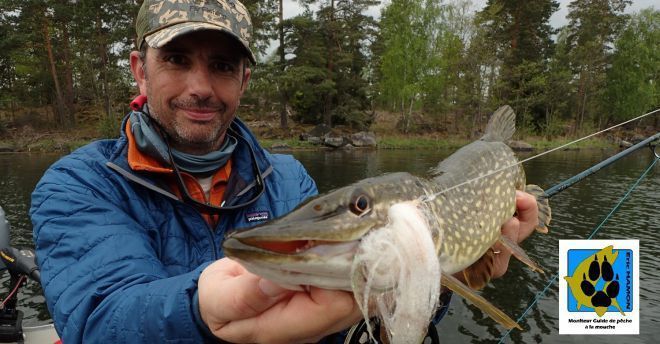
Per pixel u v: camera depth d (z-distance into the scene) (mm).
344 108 10305
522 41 12383
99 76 10109
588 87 12945
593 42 12727
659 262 2541
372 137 9820
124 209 521
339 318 340
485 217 729
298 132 10109
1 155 7621
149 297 357
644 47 13258
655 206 3910
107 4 9016
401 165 6590
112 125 8836
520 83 11727
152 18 586
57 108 10562
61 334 398
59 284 419
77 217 469
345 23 10062
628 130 13398
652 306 2037
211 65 596
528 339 1815
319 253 349
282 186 683
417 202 496
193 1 584
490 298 2188
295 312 324
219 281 325
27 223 3156
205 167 609
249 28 633
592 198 4266
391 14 11578
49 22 9234
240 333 324
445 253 617
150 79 595
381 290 359
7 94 10430
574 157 8250
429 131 11656
